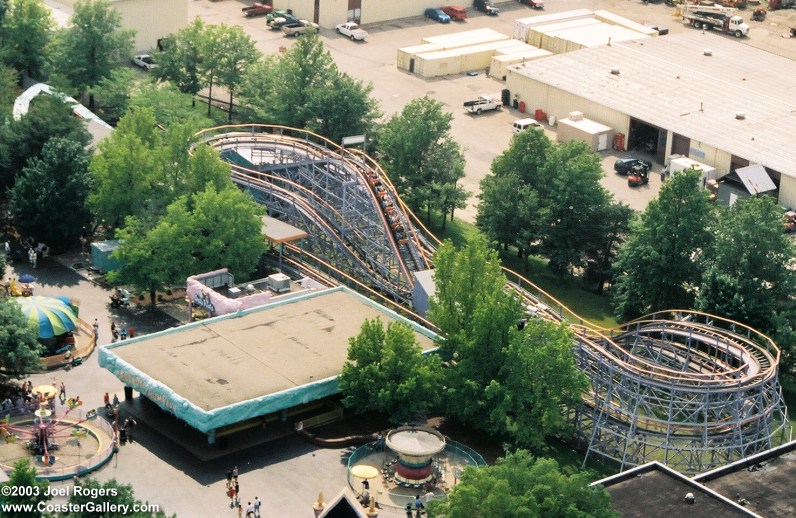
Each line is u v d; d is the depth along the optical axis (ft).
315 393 640.99
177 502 585.22
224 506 585.22
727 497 550.77
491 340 645.10
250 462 618.03
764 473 570.46
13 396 651.66
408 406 634.84
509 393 627.87
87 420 637.71
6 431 619.67
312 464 619.67
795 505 548.31
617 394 655.76
